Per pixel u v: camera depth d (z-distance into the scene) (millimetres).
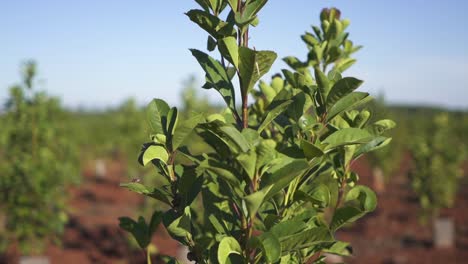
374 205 2188
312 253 2207
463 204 13969
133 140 12469
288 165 1688
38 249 8195
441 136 12539
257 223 2133
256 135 1777
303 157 1871
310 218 2002
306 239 1821
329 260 9047
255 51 1703
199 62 2070
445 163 12164
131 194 15836
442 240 10234
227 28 1908
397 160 18875
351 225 11664
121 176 19328
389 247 10258
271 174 1724
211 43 2109
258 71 1795
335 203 2266
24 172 7703
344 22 2600
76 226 11484
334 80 2035
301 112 2010
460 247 10203
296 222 1859
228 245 1811
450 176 12188
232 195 1991
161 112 1954
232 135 1671
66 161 9109
